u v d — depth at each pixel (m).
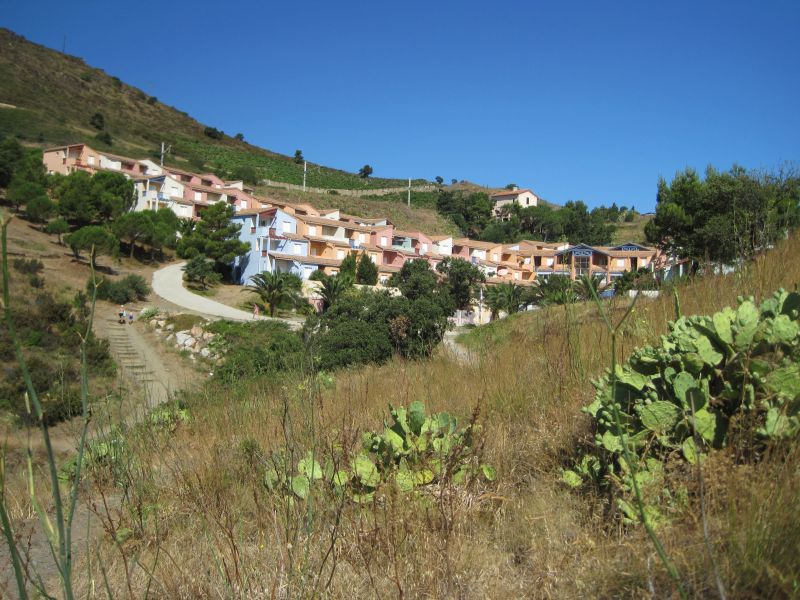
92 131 94.88
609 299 5.49
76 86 122.81
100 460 3.90
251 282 49.31
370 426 4.44
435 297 17.53
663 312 4.61
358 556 2.39
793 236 5.91
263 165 116.62
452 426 3.39
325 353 12.06
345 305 14.89
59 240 43.91
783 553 1.74
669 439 2.50
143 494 3.50
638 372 2.82
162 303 36.75
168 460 4.42
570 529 2.47
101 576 2.72
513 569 2.33
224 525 2.87
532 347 5.44
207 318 31.14
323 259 51.34
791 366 2.31
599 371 4.13
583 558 2.11
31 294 30.44
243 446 4.00
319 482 3.13
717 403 2.45
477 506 2.79
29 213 45.59
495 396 4.52
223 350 19.81
